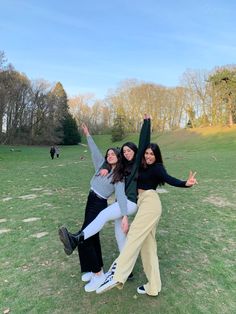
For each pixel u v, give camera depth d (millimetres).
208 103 72125
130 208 4484
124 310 4238
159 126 87000
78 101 99188
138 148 4559
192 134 60188
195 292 4680
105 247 6348
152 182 4520
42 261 5824
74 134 82188
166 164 23797
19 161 32938
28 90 76062
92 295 4602
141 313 4172
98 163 5066
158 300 4457
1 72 60344
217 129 60562
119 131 77125
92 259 4629
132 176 4547
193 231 7422
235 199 10867
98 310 4254
